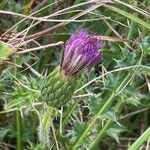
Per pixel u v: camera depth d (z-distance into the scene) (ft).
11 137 0.87
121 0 0.97
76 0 0.99
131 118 1.01
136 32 0.93
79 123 0.77
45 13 0.99
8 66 0.85
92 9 0.90
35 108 0.65
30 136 0.86
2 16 0.98
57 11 0.96
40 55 0.97
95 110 0.76
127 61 0.79
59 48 0.98
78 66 0.64
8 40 0.87
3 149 0.90
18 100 0.64
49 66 0.98
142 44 0.78
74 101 0.84
